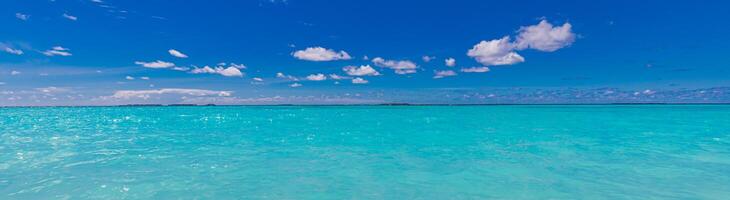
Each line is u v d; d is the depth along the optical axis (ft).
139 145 48.80
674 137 55.93
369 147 45.19
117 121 119.03
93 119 137.08
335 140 54.08
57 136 62.75
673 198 21.81
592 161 33.94
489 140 53.01
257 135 62.90
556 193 23.02
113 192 23.56
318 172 29.66
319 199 22.07
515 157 36.70
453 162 33.88
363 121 111.24
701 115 145.28
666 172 28.66
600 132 66.08
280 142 51.62
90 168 31.37
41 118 148.97
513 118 126.31
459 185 25.08
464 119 120.67
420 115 159.74
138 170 30.53
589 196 22.35
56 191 23.68
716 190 23.39
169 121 117.19
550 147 44.39
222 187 24.86
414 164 33.09
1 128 84.23
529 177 27.30
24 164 33.35
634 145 46.06
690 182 25.38
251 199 22.12
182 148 45.19
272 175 28.45
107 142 52.70
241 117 148.05
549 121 105.70
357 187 24.71
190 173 29.30
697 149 41.70
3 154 39.86
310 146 46.98
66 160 35.63
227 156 38.42
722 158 35.09
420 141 52.29
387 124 94.32
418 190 23.95
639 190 23.56
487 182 25.84
